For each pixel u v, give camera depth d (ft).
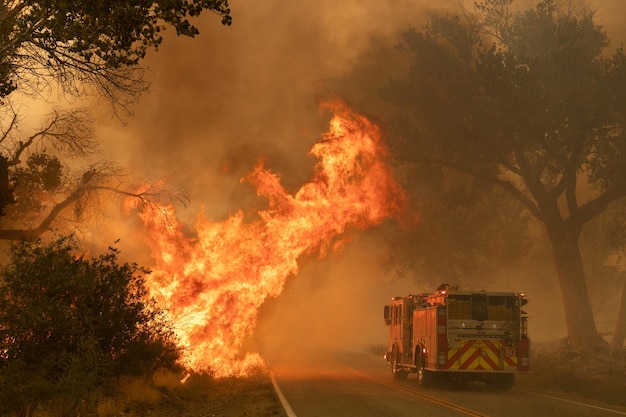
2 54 39.17
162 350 56.44
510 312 64.18
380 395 55.72
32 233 61.46
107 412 37.99
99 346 43.32
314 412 43.27
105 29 36.52
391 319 81.87
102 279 46.60
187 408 47.39
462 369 62.64
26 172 63.16
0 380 34.81
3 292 40.29
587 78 90.07
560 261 99.04
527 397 57.67
